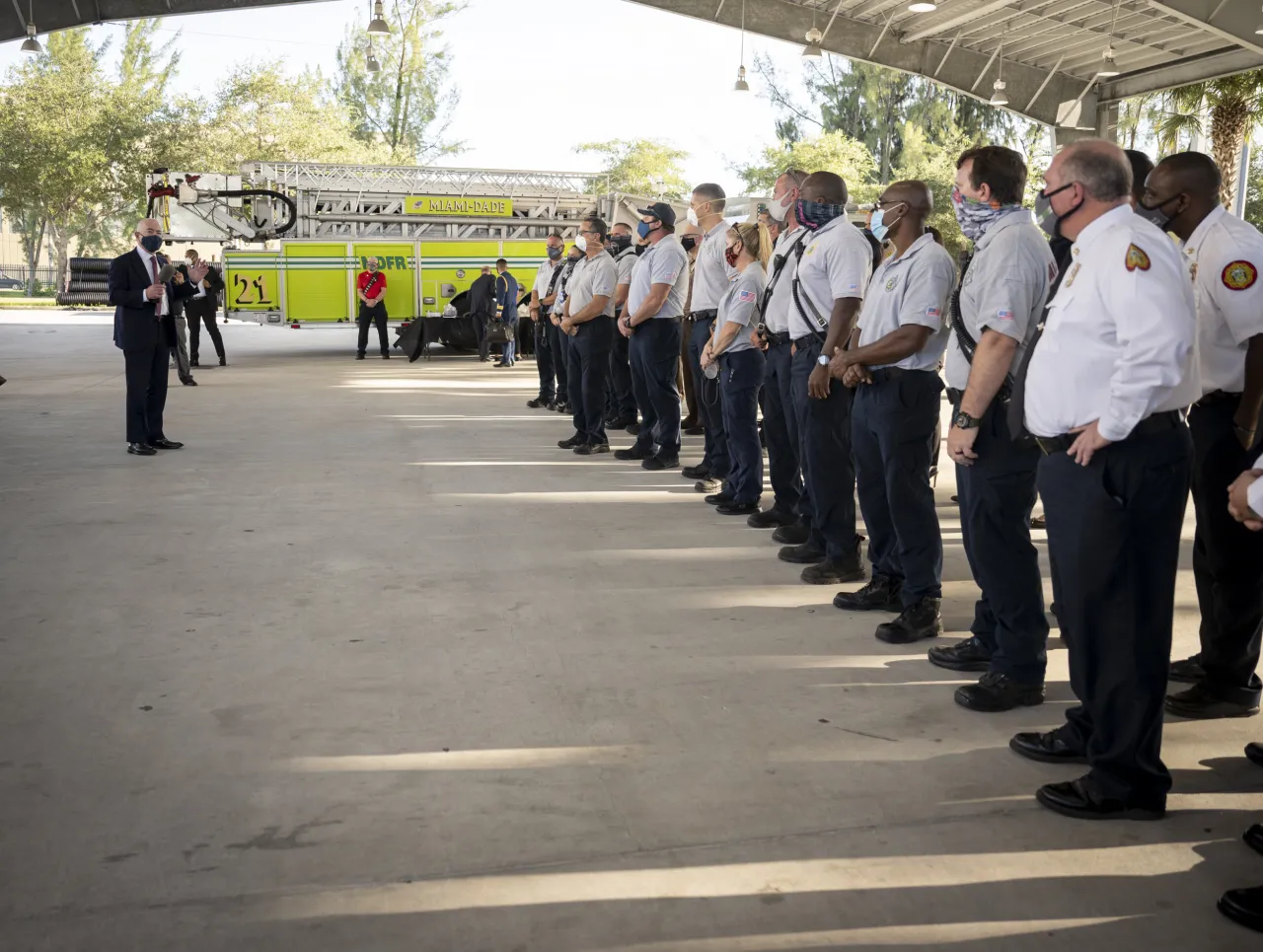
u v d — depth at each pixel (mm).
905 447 4215
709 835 2748
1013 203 3473
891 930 2342
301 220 18781
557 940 2301
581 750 3256
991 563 3574
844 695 3723
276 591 4879
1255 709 3578
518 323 18938
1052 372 2830
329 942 2289
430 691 3717
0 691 3684
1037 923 2371
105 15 16500
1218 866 2609
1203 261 3520
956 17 17750
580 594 4891
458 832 2756
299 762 3160
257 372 15805
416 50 46812
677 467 8094
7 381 13820
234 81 44438
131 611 4570
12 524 6105
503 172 19703
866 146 46750
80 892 2479
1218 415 3523
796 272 5000
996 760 3207
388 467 8031
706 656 4098
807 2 18406
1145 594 2793
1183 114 20297
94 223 47250
